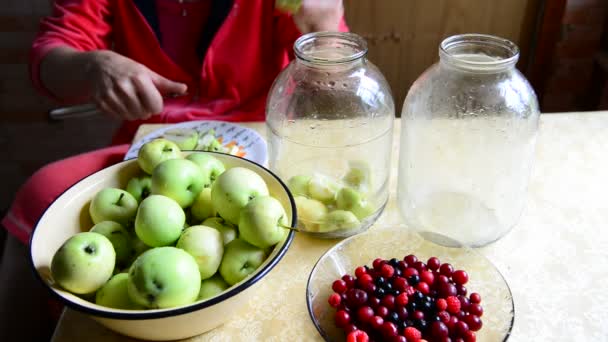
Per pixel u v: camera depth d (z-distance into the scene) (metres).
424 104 0.63
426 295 0.54
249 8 1.08
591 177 0.74
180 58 1.14
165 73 1.14
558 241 0.63
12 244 1.10
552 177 0.74
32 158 1.71
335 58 0.61
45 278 0.48
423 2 1.37
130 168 0.63
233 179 0.54
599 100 1.41
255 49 1.12
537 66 1.44
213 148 0.80
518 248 0.62
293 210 0.55
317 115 0.73
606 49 1.37
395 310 0.52
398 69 1.49
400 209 0.67
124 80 0.89
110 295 0.47
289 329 0.54
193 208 0.58
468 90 0.60
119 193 0.57
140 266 0.45
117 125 1.68
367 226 0.65
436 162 0.67
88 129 1.68
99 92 0.90
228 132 0.88
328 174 0.67
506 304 0.53
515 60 0.55
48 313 1.07
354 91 0.67
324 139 0.73
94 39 1.12
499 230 0.62
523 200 0.65
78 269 0.46
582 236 0.63
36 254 0.50
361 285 0.55
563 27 1.35
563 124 0.87
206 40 1.10
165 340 0.52
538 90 1.48
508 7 1.38
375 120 0.70
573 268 0.59
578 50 1.39
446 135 0.67
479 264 0.58
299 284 0.59
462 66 0.55
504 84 0.59
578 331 0.51
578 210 0.68
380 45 1.45
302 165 0.69
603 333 0.51
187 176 0.56
